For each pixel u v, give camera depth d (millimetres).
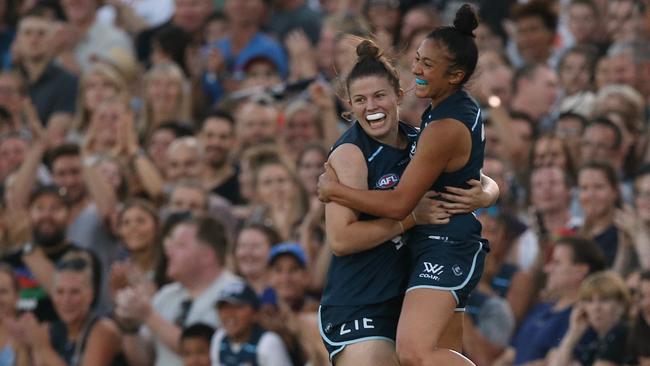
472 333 35094
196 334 35719
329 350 25000
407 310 24109
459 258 24328
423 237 24516
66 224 41500
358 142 24562
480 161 24469
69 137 49219
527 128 42281
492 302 35562
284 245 36625
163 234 38781
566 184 38375
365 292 24672
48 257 40844
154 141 46125
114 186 43312
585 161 39188
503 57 46562
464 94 24297
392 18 50406
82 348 37531
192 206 41000
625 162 41250
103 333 37250
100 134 45469
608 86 43219
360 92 24234
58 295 38094
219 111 45000
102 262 42062
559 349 33500
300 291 36188
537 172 38594
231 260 39906
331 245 24547
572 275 34781
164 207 43906
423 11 48625
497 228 36656
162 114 48344
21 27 52250
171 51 50312
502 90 45312
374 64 24375
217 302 34688
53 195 41125
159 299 37812
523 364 34688
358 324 24641
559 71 46219
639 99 42438
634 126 41719
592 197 37062
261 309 35062
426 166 23938
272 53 50438
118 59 50844
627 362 32656
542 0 48750
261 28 51844
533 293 36406
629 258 36312
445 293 24078
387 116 24234
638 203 36875
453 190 24297
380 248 24719
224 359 34938
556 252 35000
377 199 23969
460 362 23609
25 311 39719
